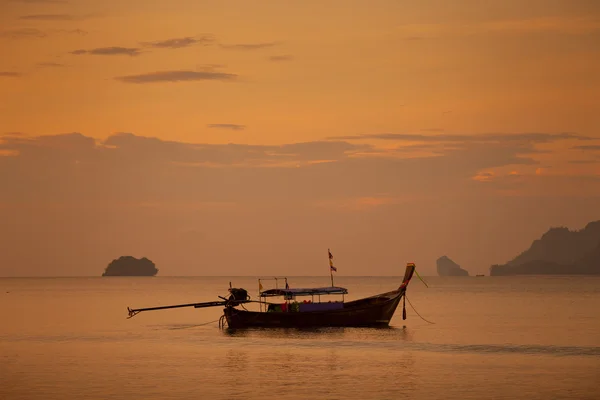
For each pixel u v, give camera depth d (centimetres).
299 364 8094
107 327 12812
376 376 7338
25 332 11862
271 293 11488
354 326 11550
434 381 7056
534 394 6500
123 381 7112
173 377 7319
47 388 6806
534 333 11512
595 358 8550
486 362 8238
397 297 11738
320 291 11512
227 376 7362
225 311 11712
